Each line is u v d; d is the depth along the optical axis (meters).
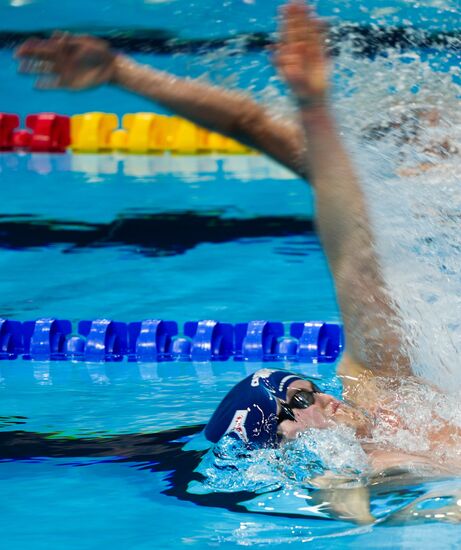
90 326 17.61
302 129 10.28
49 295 19.58
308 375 15.23
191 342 17.19
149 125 33.75
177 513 9.68
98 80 10.30
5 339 17.56
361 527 9.03
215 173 30.08
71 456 11.68
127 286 20.05
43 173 30.28
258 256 21.83
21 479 10.91
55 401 14.24
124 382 15.27
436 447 10.45
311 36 10.02
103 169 30.83
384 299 10.46
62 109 36.78
